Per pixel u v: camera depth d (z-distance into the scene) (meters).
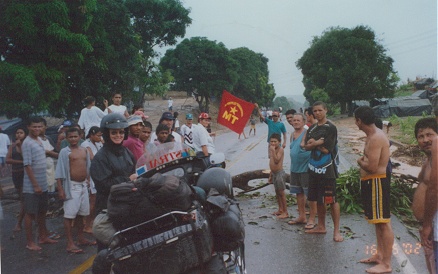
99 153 4.32
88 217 6.84
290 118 8.41
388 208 4.77
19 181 7.33
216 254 3.11
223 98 7.95
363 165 4.78
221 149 20.61
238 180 9.20
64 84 15.56
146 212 2.86
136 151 5.54
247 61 64.69
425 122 3.67
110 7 20.41
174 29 30.31
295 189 6.93
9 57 14.06
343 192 7.69
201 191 3.35
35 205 5.96
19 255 5.71
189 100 63.97
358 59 53.78
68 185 5.89
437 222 3.46
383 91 54.44
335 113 71.12
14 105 12.67
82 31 16.03
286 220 7.27
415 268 4.91
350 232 6.45
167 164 3.96
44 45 14.05
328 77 54.12
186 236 2.81
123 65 21.22
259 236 6.40
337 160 6.14
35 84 12.99
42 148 6.05
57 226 7.35
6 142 11.72
